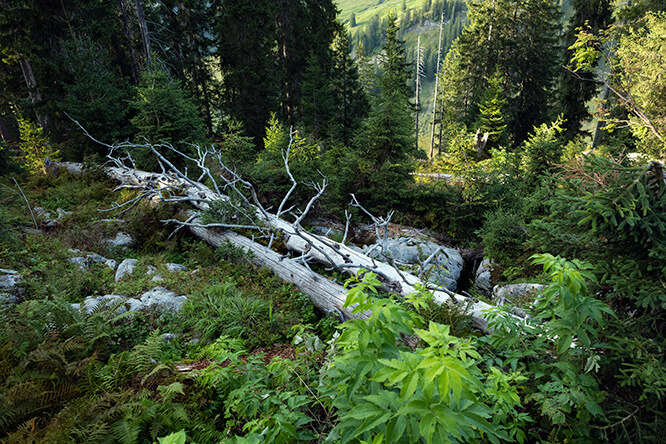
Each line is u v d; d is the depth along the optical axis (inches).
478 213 458.0
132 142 575.2
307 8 1221.7
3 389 128.5
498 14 1322.6
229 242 312.7
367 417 74.2
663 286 119.5
